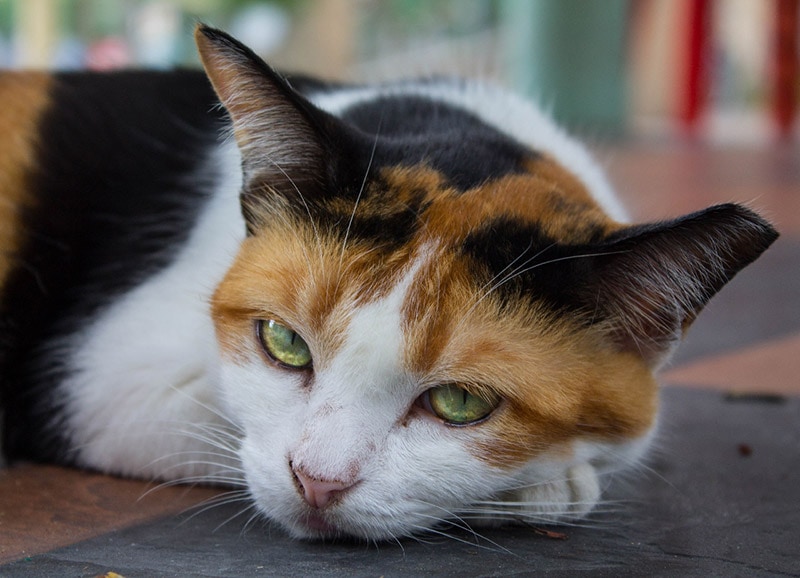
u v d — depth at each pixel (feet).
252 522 1.44
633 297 1.42
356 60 9.91
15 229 1.67
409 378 1.36
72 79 1.76
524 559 1.35
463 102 1.71
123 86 1.75
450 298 1.37
